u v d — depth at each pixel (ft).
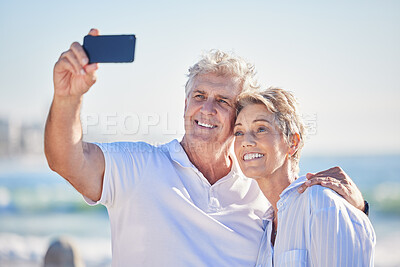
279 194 8.58
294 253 7.34
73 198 68.64
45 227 58.34
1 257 42.96
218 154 9.30
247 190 9.40
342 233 6.95
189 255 8.30
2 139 93.40
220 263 8.50
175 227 8.34
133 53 6.56
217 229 8.63
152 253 8.27
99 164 8.16
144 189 8.43
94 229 57.47
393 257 43.47
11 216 63.93
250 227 9.02
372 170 95.81
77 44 6.63
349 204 7.36
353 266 6.84
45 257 15.87
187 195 8.65
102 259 42.27
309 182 7.71
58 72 6.77
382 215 62.44
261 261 8.64
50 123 7.22
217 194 9.13
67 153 7.36
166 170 8.70
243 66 9.45
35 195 73.10
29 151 94.12
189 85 9.63
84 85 6.85
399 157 111.96
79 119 7.33
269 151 8.39
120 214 8.44
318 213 7.16
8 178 88.99
